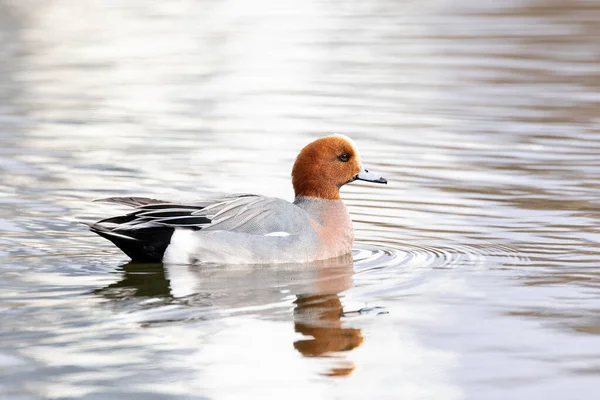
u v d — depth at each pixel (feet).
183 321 33.40
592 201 50.65
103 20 127.65
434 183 54.95
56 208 49.44
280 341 31.71
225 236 40.57
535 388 28.25
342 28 117.50
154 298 35.83
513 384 28.53
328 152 43.55
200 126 69.87
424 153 61.77
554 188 53.26
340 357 30.48
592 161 58.90
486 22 118.83
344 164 43.65
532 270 39.83
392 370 29.53
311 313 34.37
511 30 112.57
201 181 55.06
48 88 85.05
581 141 64.03
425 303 35.70
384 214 49.34
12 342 31.19
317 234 42.01
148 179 55.57
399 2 139.74
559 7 129.29
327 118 72.08
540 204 50.29
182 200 50.98
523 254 42.16
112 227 40.04
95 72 92.79
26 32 118.01
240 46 106.52
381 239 45.16
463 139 65.31
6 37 114.21
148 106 77.36
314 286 37.78
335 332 32.55
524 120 70.59
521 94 79.92
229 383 28.50
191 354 30.48
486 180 55.26
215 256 40.47
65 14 133.08
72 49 106.01
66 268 39.83
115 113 74.79
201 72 92.32
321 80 87.45
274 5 139.74
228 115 73.67
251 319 33.78
